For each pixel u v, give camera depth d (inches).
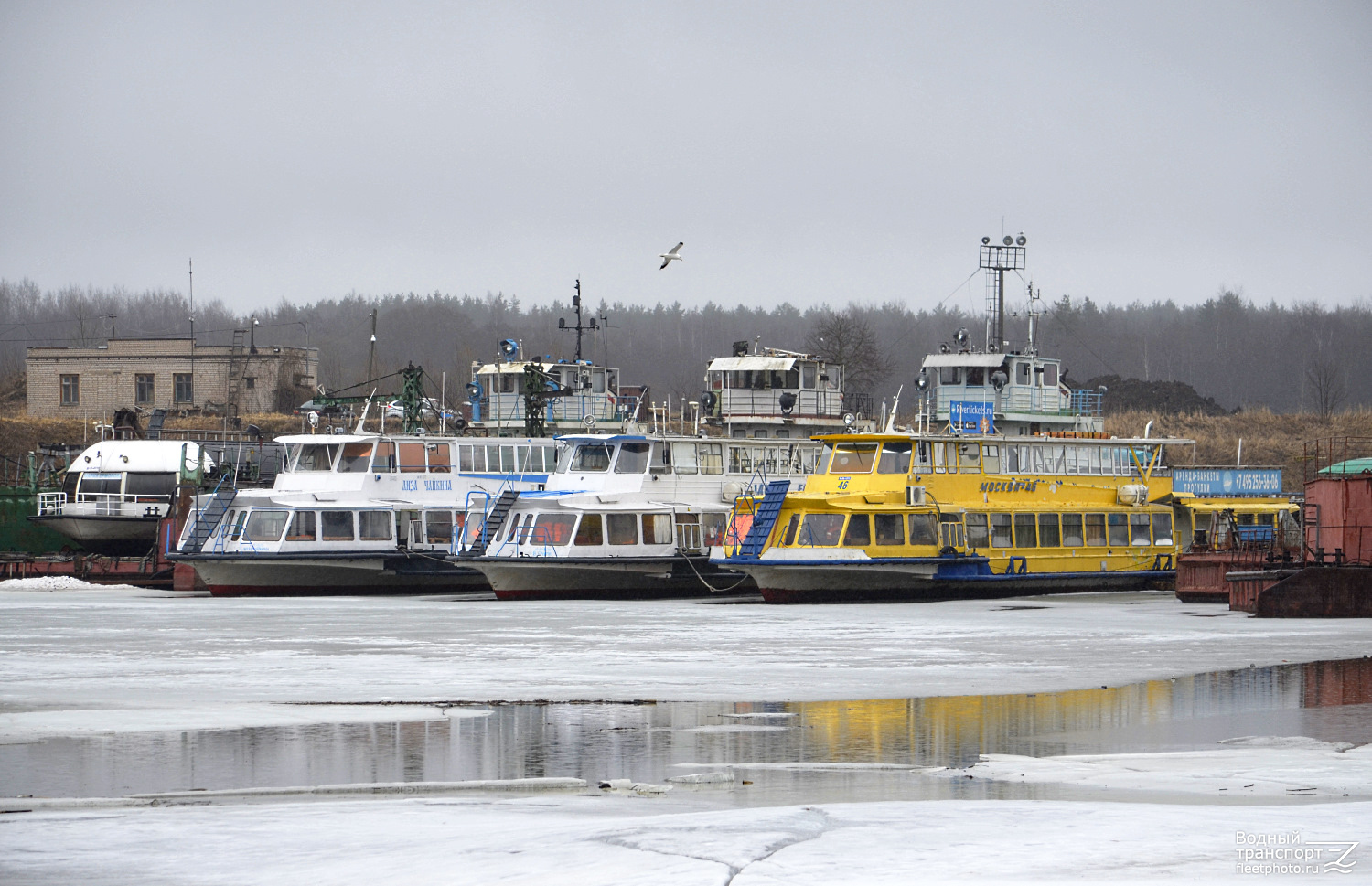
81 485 5457.7
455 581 4704.7
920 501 4035.4
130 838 1085.8
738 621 3346.5
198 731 1651.1
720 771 1429.6
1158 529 4498.0
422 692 2018.9
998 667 2340.1
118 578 5024.6
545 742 1600.6
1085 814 1151.0
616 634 3006.9
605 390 6235.2
